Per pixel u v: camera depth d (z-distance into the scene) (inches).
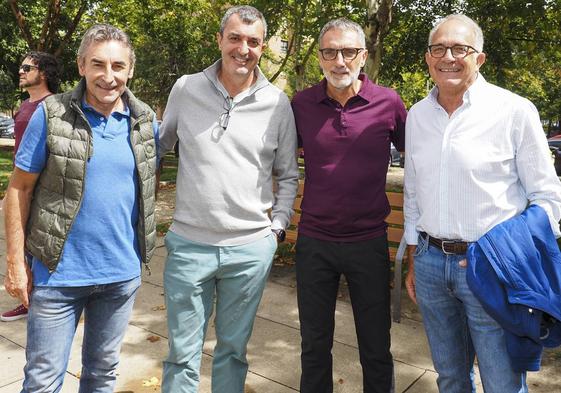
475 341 84.2
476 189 81.1
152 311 163.2
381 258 99.2
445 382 90.2
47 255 78.2
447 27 82.2
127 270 85.4
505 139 80.1
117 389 116.8
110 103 80.4
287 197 103.7
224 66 93.5
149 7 683.4
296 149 104.2
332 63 93.7
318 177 98.5
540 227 77.5
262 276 98.4
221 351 101.6
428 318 90.4
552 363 130.6
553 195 78.3
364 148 96.1
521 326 75.2
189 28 715.4
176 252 96.1
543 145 79.0
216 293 101.5
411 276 98.6
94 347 88.8
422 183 87.3
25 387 80.8
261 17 93.6
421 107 89.0
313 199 99.2
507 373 80.9
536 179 79.1
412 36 507.8
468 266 78.8
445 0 466.3
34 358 80.7
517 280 74.9
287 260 216.2
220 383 101.7
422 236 89.9
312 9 444.8
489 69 485.7
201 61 720.3
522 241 76.6
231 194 92.9
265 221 98.1
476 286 77.5
